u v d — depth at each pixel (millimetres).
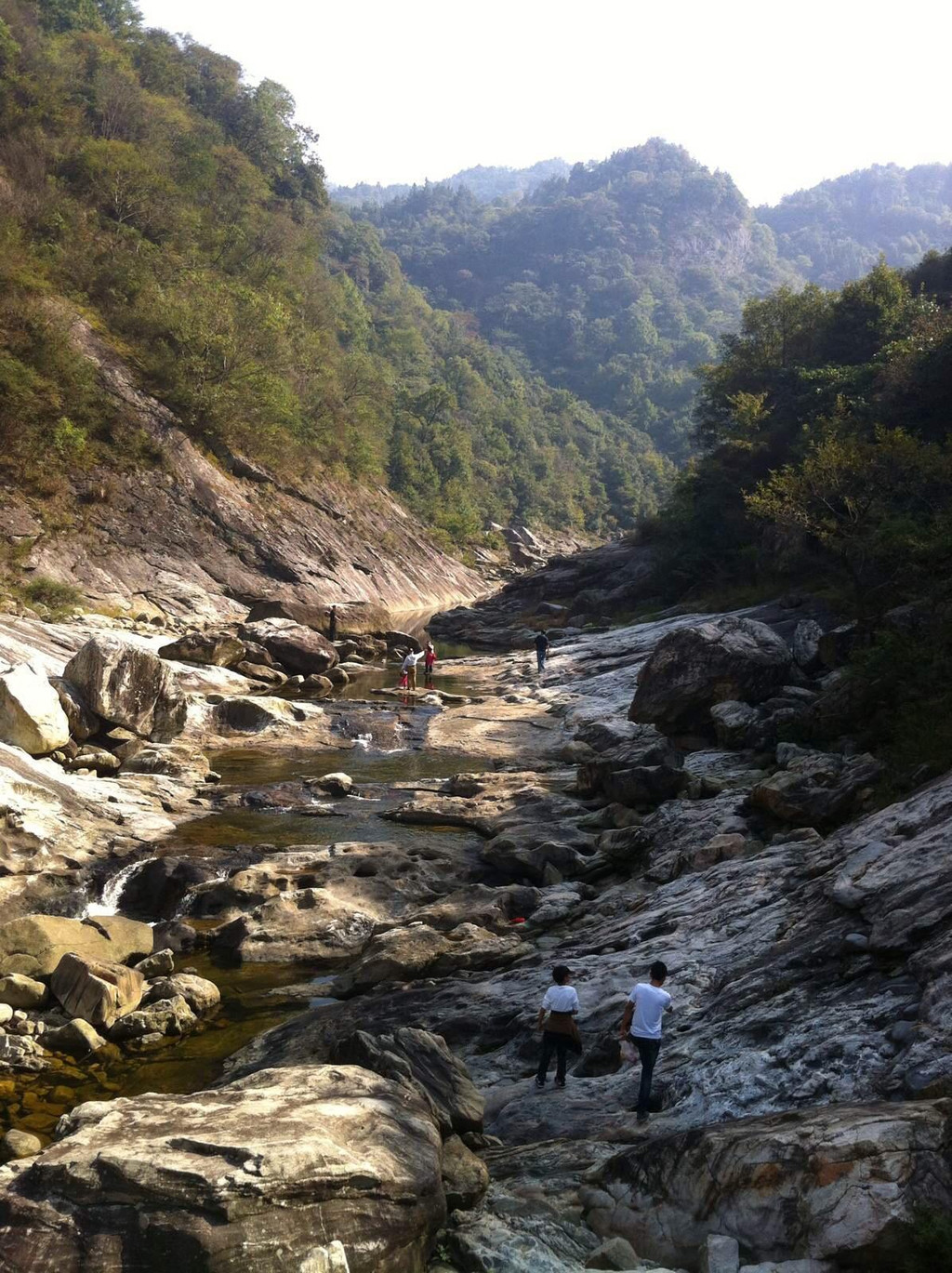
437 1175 6781
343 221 193500
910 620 20906
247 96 104375
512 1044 10609
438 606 67188
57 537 42219
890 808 12180
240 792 20891
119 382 50875
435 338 187250
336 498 64312
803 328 60656
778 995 9391
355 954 14188
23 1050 10914
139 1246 5711
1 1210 5887
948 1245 5527
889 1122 6371
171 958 13555
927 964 8500
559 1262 6570
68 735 21016
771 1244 6230
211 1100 7180
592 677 35469
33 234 55250
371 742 26516
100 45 82250
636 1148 7422
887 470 26297
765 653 23641
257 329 59031
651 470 180375
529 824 18484
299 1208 5996
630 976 11062
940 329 40406
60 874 15453
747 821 15961
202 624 42625
